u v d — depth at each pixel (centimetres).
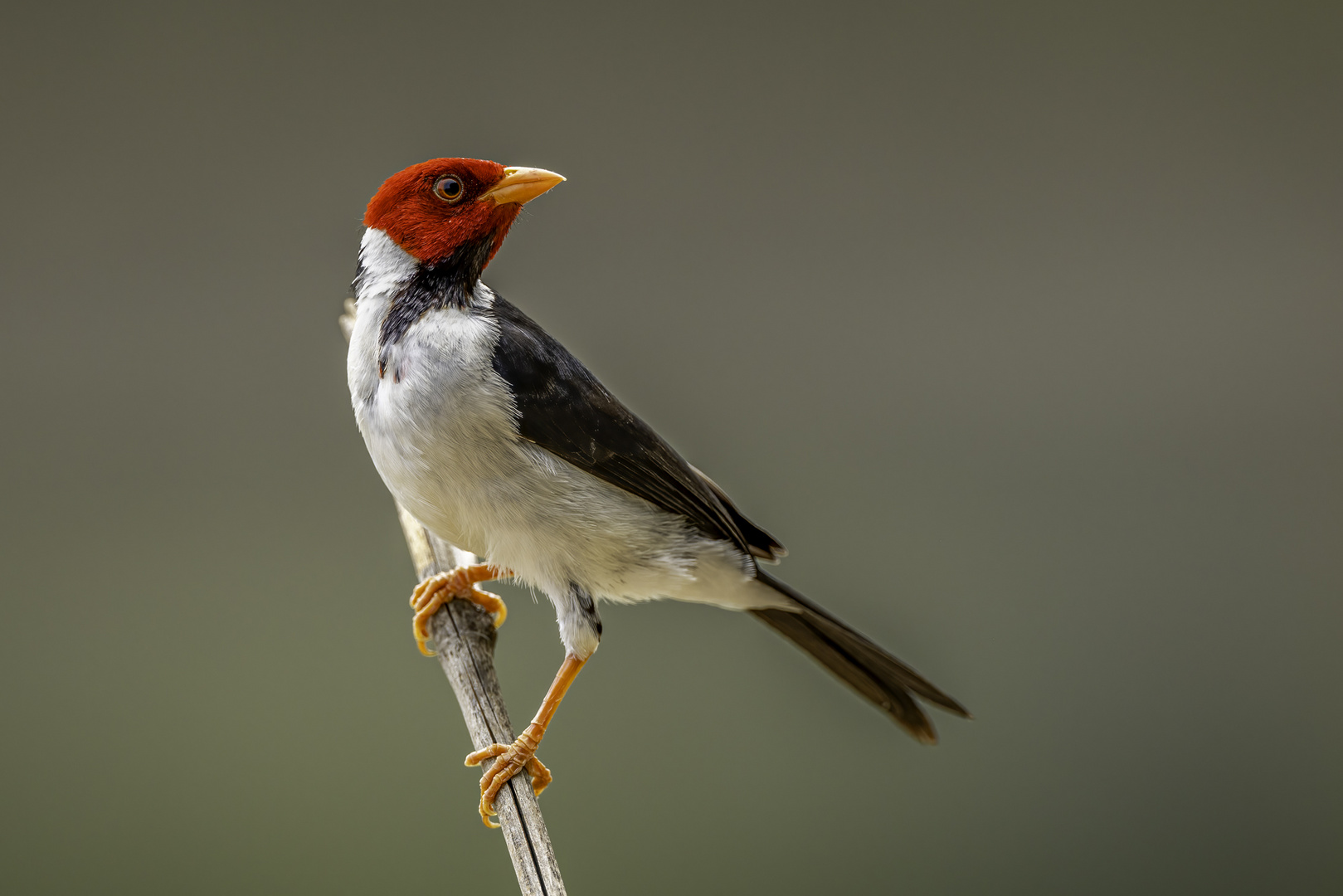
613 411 519
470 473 491
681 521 538
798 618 605
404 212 510
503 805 474
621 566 523
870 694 621
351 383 510
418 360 487
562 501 501
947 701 595
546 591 521
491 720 511
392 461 495
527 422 492
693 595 565
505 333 503
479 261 525
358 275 523
